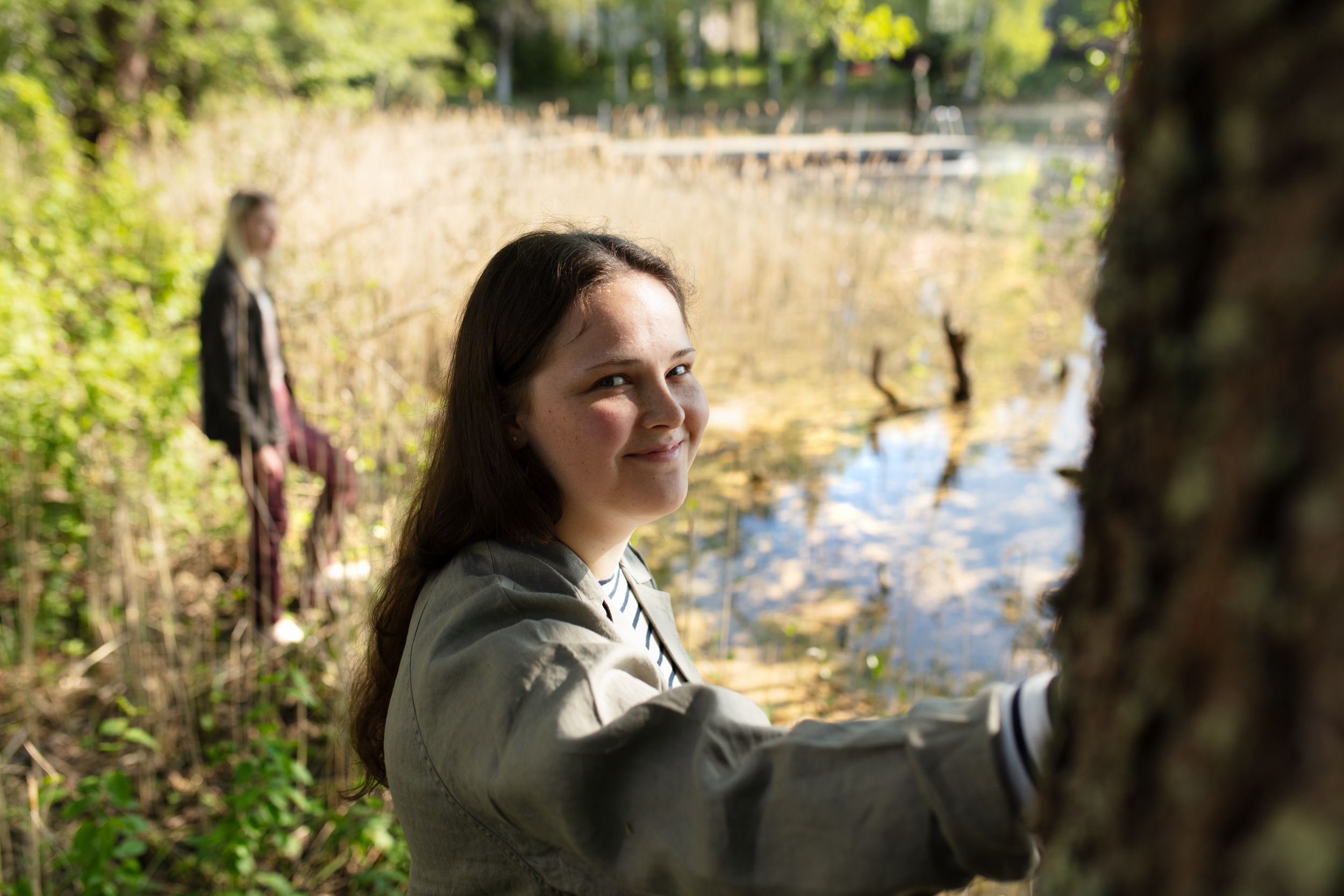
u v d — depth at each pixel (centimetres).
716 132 1049
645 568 128
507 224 665
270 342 338
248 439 326
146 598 330
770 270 816
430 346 569
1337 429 33
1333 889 32
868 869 58
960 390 641
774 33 3747
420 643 92
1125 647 43
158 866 242
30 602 300
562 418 96
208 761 279
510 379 98
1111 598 45
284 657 313
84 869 212
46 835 225
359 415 407
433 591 97
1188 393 39
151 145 1020
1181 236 39
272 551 331
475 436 99
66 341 440
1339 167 32
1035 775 55
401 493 158
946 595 406
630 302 97
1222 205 37
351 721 115
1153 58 40
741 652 369
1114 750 44
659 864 66
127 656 296
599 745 69
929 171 1421
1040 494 502
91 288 477
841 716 329
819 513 486
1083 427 590
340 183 817
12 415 356
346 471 348
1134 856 42
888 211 1059
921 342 757
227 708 298
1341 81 32
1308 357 33
